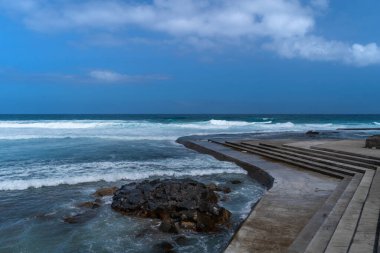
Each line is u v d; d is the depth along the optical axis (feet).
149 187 32.35
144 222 28.07
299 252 18.81
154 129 134.62
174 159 59.41
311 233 21.52
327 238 19.42
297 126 172.14
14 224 27.71
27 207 31.96
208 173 47.73
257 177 44.65
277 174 41.83
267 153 59.62
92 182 41.73
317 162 46.70
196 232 26.05
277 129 148.97
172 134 112.27
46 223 27.94
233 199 35.06
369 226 19.70
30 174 44.68
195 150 73.82
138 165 52.47
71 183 40.88
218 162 56.03
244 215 29.89
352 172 39.17
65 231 26.30
